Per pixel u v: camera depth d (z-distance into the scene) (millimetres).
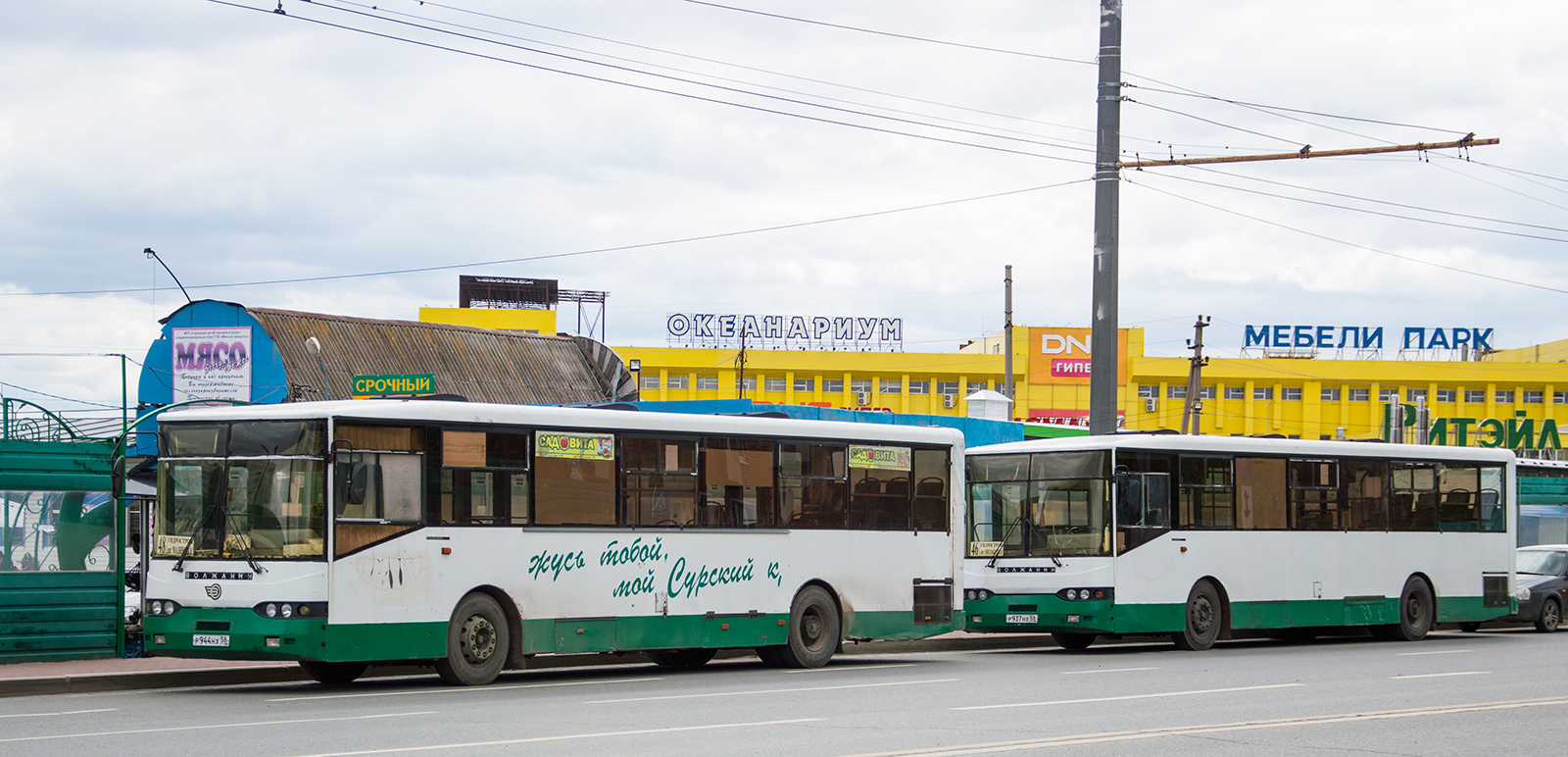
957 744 11297
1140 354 95125
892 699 14797
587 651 17219
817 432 19750
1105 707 14070
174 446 16094
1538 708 14094
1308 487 24906
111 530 18453
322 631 15109
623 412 17859
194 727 12211
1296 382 94688
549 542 17016
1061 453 22781
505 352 41062
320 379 35594
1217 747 11305
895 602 20438
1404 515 26359
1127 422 94375
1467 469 27562
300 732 11852
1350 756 11000
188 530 15836
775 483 19250
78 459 18078
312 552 15250
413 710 13586
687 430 18391
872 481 20375
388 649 15594
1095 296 24969
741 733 11883
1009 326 46562
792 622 19266
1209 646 23328
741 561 18766
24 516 17781
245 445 15734
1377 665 19672
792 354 91438
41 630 17797
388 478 15797
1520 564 30703
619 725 12438
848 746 11148
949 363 92938
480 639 16438
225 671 16906
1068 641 24281
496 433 16703
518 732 11844
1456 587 27047
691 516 18359
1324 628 28625
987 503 23328
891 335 92250
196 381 35688
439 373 38438
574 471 17344
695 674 18453
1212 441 23672
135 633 18688
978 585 23125
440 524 16156
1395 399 80250
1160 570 22672
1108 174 24891
